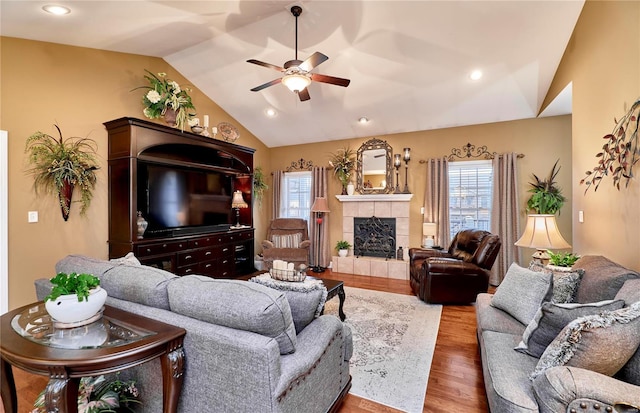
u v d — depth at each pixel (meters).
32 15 2.61
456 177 5.29
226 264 4.89
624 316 1.24
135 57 4.02
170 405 1.34
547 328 1.57
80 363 1.15
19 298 2.93
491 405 1.49
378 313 3.58
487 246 3.83
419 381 2.21
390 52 3.72
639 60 2.01
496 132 4.96
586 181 2.86
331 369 1.74
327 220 6.23
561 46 3.38
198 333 1.34
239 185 5.75
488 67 3.81
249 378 1.24
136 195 3.52
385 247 5.69
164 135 3.85
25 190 2.98
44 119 3.15
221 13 3.09
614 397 1.06
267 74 4.50
